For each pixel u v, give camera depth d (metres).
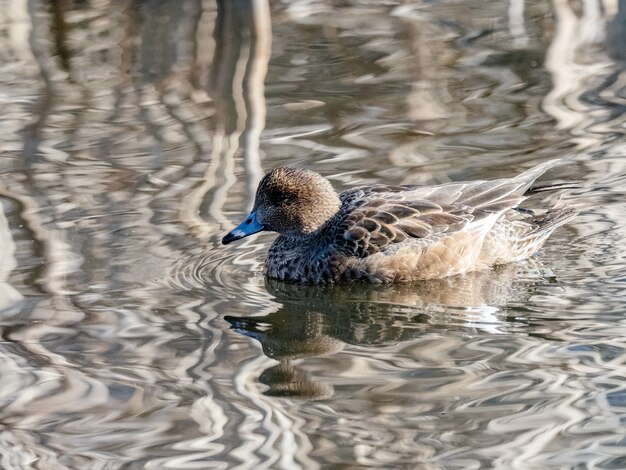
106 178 15.75
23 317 12.10
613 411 9.84
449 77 19.08
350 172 15.79
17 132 17.27
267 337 11.86
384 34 20.62
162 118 17.70
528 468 8.98
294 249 13.73
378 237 13.42
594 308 12.32
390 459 9.20
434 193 14.01
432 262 13.48
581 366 10.80
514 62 19.52
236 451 9.38
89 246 13.91
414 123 17.48
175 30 20.30
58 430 9.76
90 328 11.90
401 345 11.63
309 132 17.19
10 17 20.95
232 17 19.56
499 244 13.78
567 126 17.22
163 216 14.71
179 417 9.98
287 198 13.62
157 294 12.87
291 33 20.64
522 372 10.72
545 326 11.90
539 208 15.09
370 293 13.26
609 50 19.78
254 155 16.34
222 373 10.93
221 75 19.00
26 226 14.31
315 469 9.06
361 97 18.45
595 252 13.88
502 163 16.03
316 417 9.95
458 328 12.06
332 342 11.77
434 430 9.65
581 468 8.96
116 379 10.75
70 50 20.14
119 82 19.11
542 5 21.52
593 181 15.58
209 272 13.58
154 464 9.19
